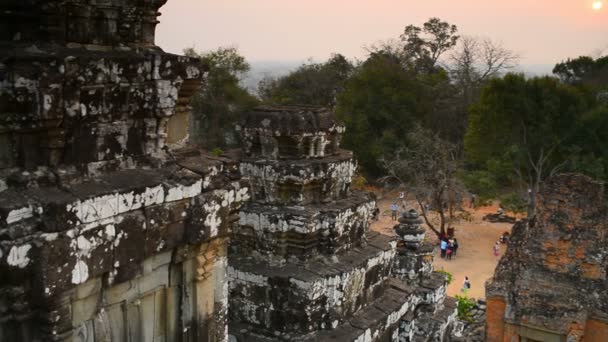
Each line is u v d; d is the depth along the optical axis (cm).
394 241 1382
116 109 598
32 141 535
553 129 3728
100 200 555
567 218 1440
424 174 3872
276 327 1147
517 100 3675
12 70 502
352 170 1311
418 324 1658
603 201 1428
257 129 1211
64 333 541
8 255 490
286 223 1167
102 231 562
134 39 630
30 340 534
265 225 1185
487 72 6406
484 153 4041
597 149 3706
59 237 519
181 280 686
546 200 1470
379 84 5034
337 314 1159
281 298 1136
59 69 519
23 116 512
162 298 673
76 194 539
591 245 1409
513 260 1520
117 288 614
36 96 507
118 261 584
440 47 7206
